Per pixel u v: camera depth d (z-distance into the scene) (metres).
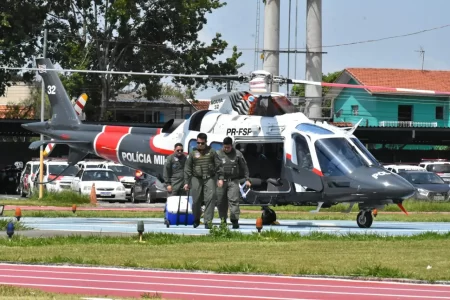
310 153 69.50
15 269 40.59
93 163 151.25
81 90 193.88
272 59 161.38
